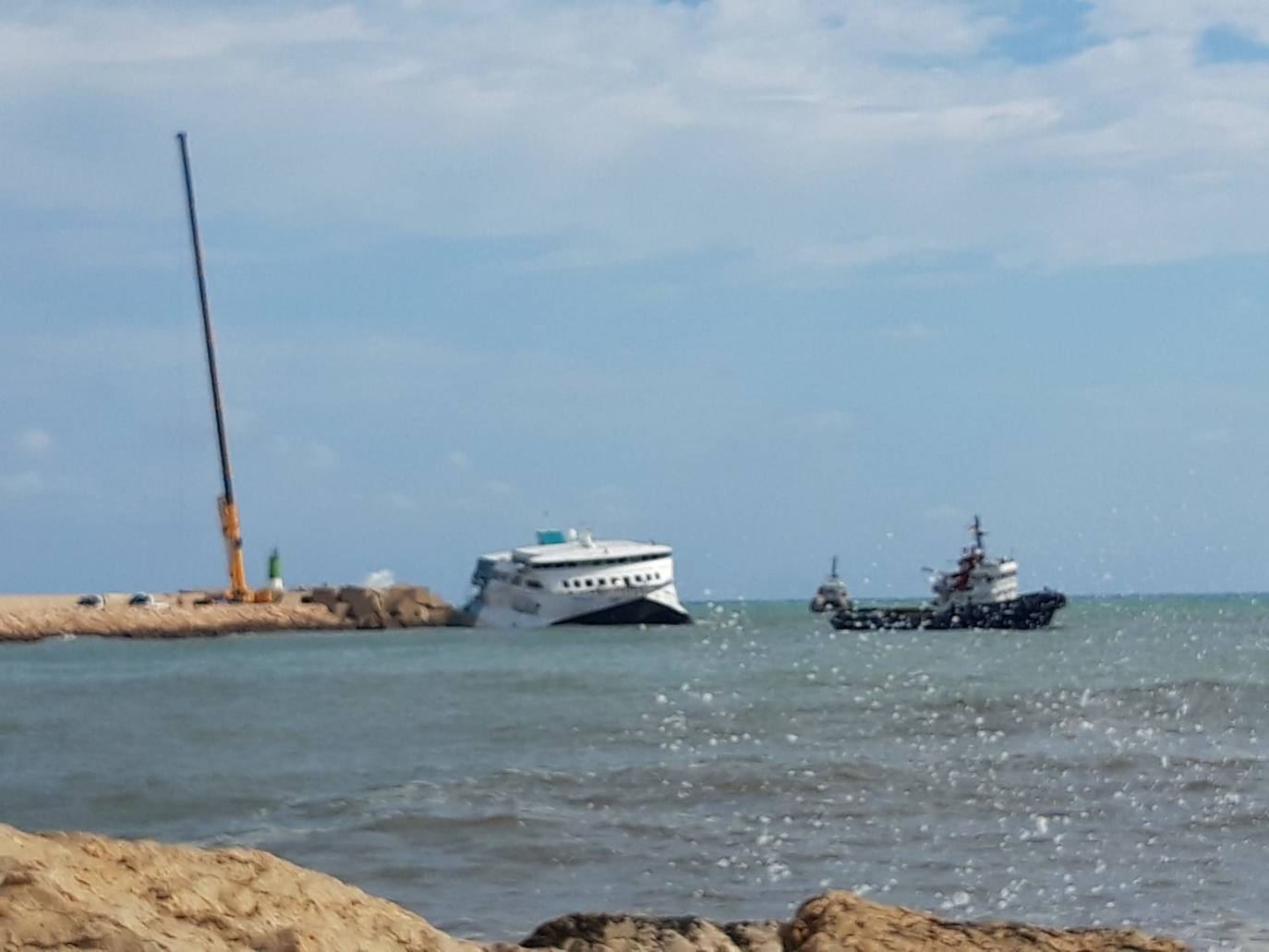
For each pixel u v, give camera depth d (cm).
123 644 15875
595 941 1318
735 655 9700
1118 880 2295
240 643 15275
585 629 15425
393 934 920
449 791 3319
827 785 3300
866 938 1098
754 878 2380
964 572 13288
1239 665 7612
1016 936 1128
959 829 2764
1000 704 5266
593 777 3462
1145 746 3931
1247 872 2353
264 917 874
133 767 4062
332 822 2995
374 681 8006
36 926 744
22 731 5394
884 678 6994
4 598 17150
